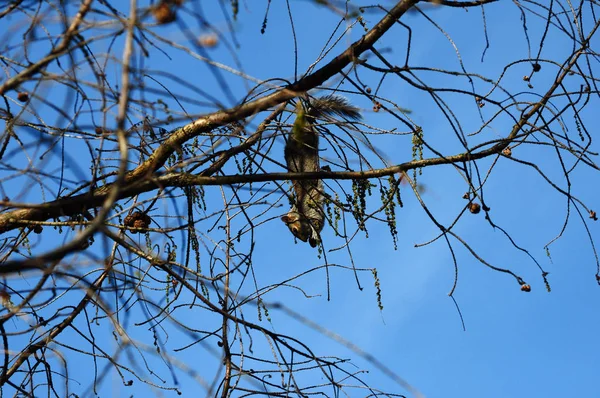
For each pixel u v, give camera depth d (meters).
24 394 5.17
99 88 3.87
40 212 5.39
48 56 3.82
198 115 4.20
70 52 3.96
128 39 3.23
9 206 3.95
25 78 3.80
